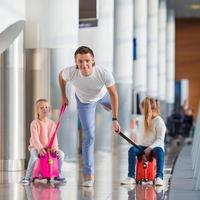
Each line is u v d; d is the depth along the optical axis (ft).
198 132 82.12
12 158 74.13
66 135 79.51
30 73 78.64
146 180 61.52
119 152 119.24
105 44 118.11
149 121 61.36
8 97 73.82
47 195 52.54
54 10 78.38
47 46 78.64
